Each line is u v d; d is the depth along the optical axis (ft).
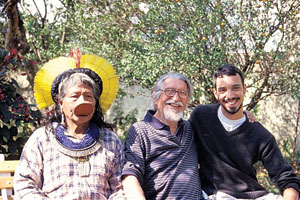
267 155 10.55
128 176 9.66
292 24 18.75
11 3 19.84
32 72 21.45
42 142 9.27
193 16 17.19
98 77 9.70
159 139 10.30
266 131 10.66
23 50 21.17
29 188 8.93
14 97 18.17
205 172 10.80
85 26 19.27
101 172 9.24
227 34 17.51
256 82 19.90
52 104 9.88
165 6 17.30
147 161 10.26
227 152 10.61
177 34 17.08
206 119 10.82
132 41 18.61
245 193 10.49
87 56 9.98
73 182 9.03
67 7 21.35
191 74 16.78
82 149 9.23
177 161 10.28
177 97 10.34
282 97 24.41
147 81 18.10
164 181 10.07
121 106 27.94
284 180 10.28
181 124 10.69
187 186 10.10
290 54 18.30
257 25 17.46
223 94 10.46
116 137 9.86
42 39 23.63
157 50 17.03
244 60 19.84
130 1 18.80
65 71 9.56
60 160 9.12
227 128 10.61
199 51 16.66
